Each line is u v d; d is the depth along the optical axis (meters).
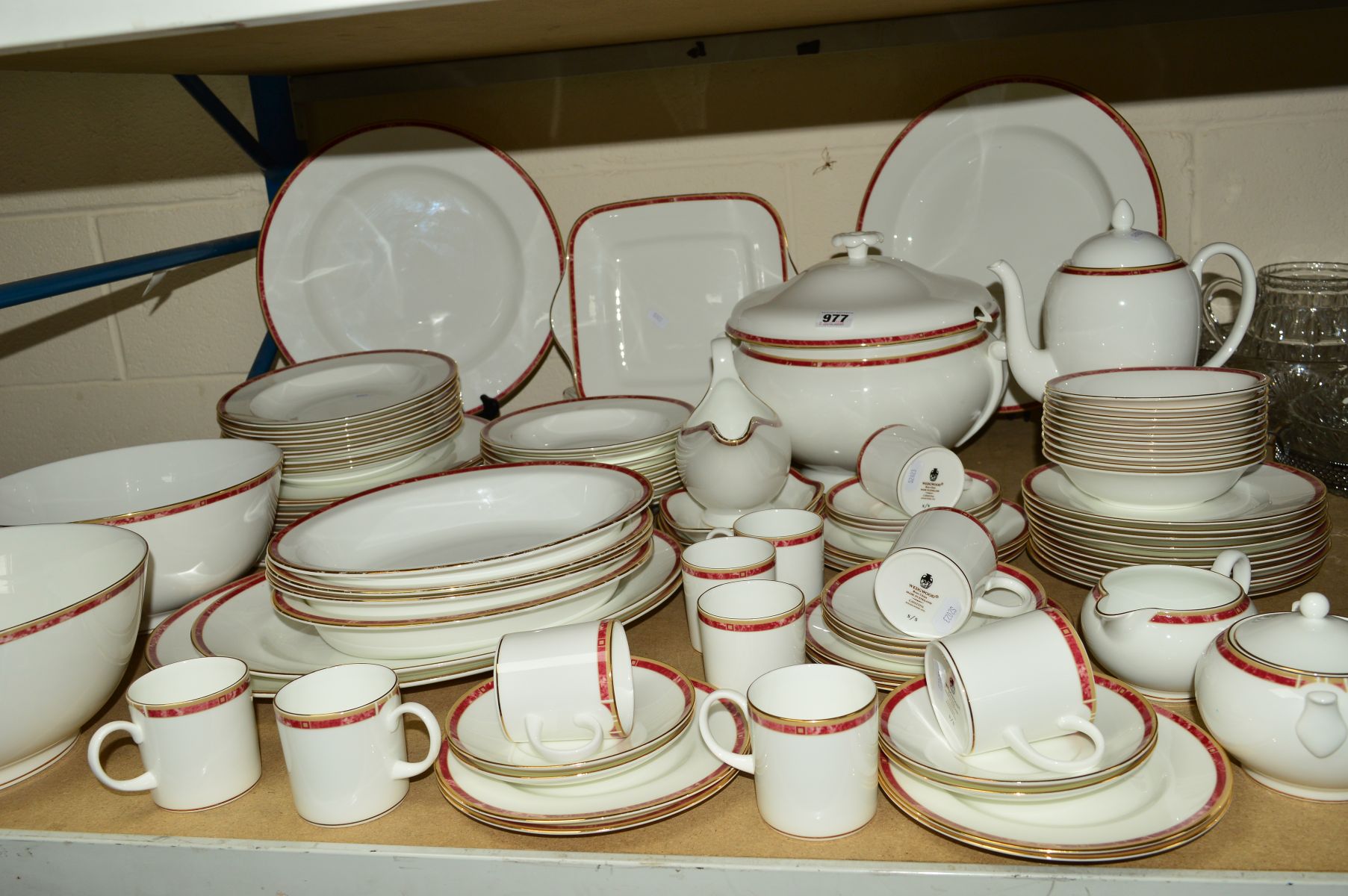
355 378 1.08
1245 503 0.77
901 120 1.21
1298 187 1.15
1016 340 0.89
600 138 1.28
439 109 1.30
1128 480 0.74
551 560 0.66
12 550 0.71
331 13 0.52
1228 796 0.51
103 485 0.88
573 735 0.58
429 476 0.82
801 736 0.51
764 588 0.67
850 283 0.87
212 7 0.51
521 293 1.26
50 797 0.62
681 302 1.19
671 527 0.85
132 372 1.51
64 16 0.52
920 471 0.79
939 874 0.49
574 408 1.05
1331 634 0.51
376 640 0.66
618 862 0.52
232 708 0.60
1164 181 1.18
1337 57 1.10
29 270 1.48
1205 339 1.09
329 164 1.24
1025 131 1.12
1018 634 0.56
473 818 0.57
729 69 1.23
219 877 0.56
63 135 1.42
